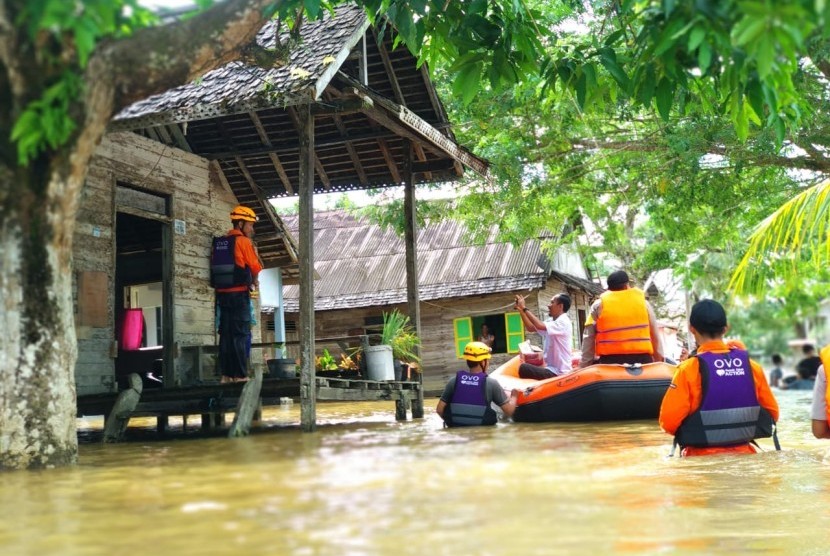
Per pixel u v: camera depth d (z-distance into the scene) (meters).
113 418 7.66
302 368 7.86
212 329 10.91
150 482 3.70
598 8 8.13
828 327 52.00
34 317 4.59
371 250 23.03
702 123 13.57
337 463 4.20
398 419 9.50
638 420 8.57
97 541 2.44
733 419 4.95
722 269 21.98
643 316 9.06
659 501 3.20
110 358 9.28
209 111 7.91
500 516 2.70
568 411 8.70
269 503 2.96
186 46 4.26
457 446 5.26
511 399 8.60
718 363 4.99
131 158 9.77
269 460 4.47
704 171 14.73
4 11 3.51
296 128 10.98
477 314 20.44
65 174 4.23
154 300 14.18
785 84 4.00
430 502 2.93
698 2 3.33
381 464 4.10
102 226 9.27
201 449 5.70
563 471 3.81
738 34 2.81
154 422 10.59
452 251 22.03
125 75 4.12
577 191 17.83
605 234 20.08
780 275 15.02
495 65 5.44
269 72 8.19
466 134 17.48
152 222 12.83
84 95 3.91
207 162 11.11
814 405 5.11
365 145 11.55
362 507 2.84
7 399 4.53
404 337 9.98
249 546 2.31
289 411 11.71
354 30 8.52
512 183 16.39
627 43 5.46
